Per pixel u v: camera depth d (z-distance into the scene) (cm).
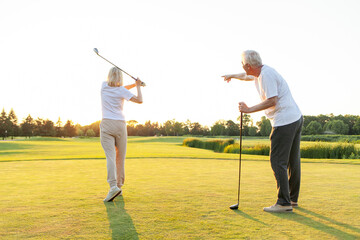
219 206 278
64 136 8888
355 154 1288
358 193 344
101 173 535
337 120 6469
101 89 349
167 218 236
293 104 291
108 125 339
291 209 262
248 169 602
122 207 272
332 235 198
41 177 480
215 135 7738
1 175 508
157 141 4303
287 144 278
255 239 188
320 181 433
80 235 196
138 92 356
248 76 347
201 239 188
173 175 504
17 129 7994
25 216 241
